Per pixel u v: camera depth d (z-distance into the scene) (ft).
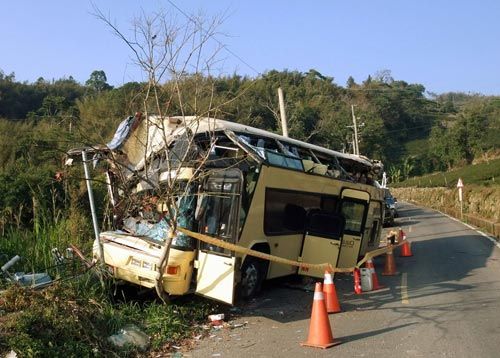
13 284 25.62
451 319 29.04
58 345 21.15
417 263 52.80
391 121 329.72
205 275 28.91
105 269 30.09
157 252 29.17
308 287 39.24
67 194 43.34
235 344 24.57
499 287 38.60
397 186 271.49
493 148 257.34
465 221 114.62
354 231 42.39
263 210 34.40
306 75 253.44
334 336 25.86
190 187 30.30
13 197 42.39
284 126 79.97
